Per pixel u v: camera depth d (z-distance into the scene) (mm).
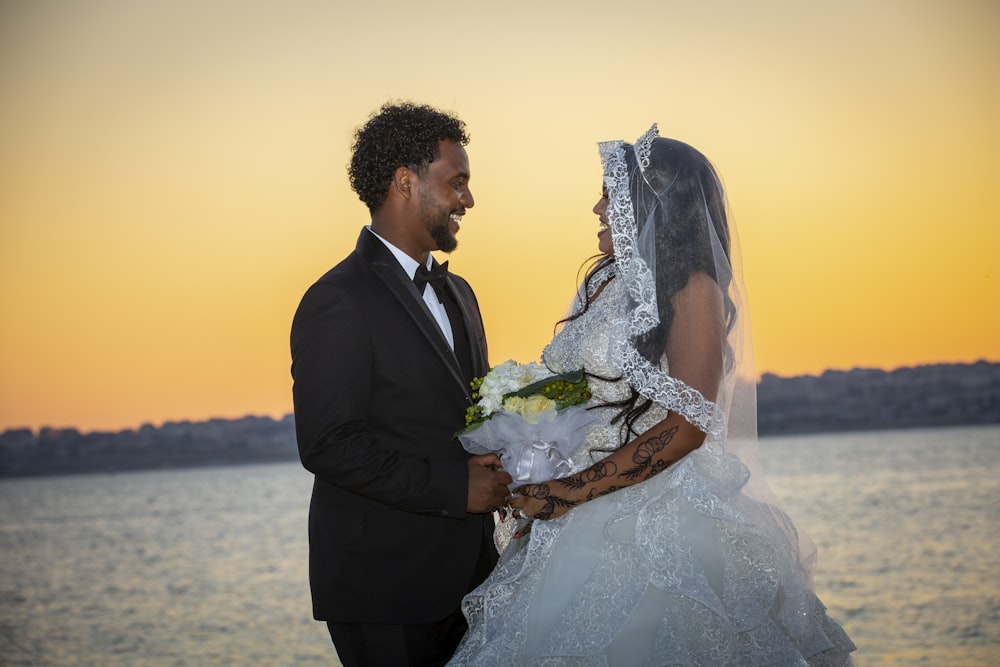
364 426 2445
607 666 2186
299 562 21797
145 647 14180
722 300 2182
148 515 32031
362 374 2451
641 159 2264
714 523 2258
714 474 2293
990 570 15383
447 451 2555
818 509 22500
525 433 2285
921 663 10883
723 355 2164
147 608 17172
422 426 2535
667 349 2146
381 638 2539
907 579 14961
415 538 2553
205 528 28391
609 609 2217
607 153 2326
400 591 2529
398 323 2535
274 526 28312
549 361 2469
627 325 2195
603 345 2322
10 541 27766
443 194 2623
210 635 14711
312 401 2408
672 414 2178
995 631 11844
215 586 19078
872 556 16922
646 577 2221
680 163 2254
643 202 2230
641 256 2189
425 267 2670
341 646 2602
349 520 2557
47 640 15203
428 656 2600
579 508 2334
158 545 25469
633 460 2188
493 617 2344
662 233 2193
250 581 19469
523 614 2293
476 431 2336
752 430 2395
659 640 2184
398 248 2650
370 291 2541
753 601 2223
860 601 13680
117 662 13469
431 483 2373
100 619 16547
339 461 2365
